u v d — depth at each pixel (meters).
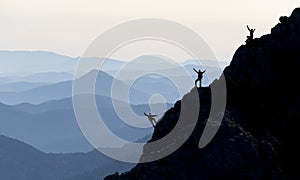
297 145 67.44
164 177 65.25
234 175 64.12
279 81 76.94
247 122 70.31
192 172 64.81
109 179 68.31
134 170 67.88
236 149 65.38
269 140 67.69
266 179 63.66
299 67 77.75
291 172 64.69
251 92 75.12
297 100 72.94
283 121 70.88
